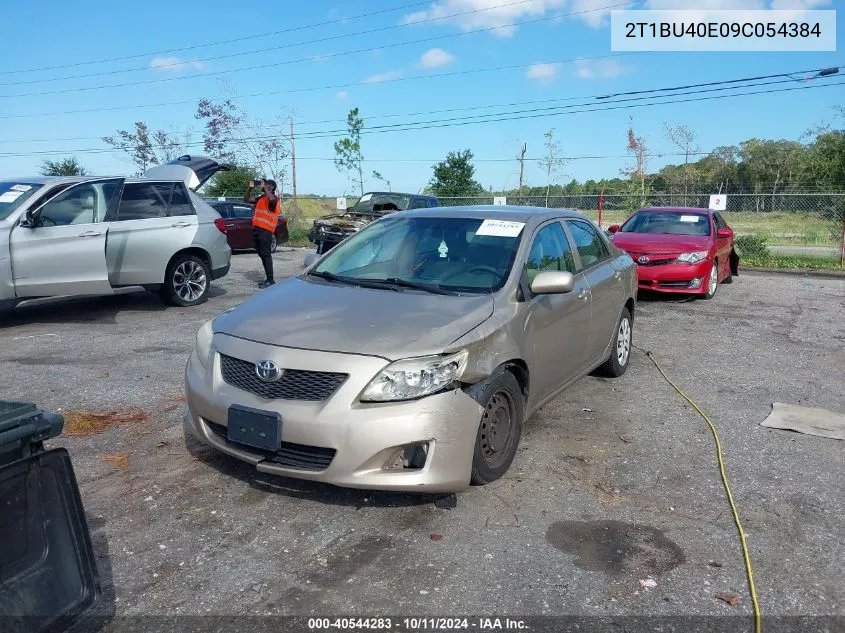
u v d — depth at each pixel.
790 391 6.23
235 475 4.19
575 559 3.36
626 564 3.33
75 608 2.46
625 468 4.44
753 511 3.90
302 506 3.83
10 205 8.14
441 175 34.84
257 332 3.93
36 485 2.36
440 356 3.65
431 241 4.98
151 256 9.26
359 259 5.02
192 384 3.97
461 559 3.34
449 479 3.62
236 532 3.55
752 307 10.74
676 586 3.16
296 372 3.63
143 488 4.02
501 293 4.36
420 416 3.51
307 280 4.85
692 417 5.46
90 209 8.77
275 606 2.97
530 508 3.87
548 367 4.78
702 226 11.72
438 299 4.25
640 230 11.91
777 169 43.38
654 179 39.16
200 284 10.00
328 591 3.08
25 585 2.32
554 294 4.67
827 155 32.97
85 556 2.51
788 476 4.38
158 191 9.57
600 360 5.95
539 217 5.27
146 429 4.91
